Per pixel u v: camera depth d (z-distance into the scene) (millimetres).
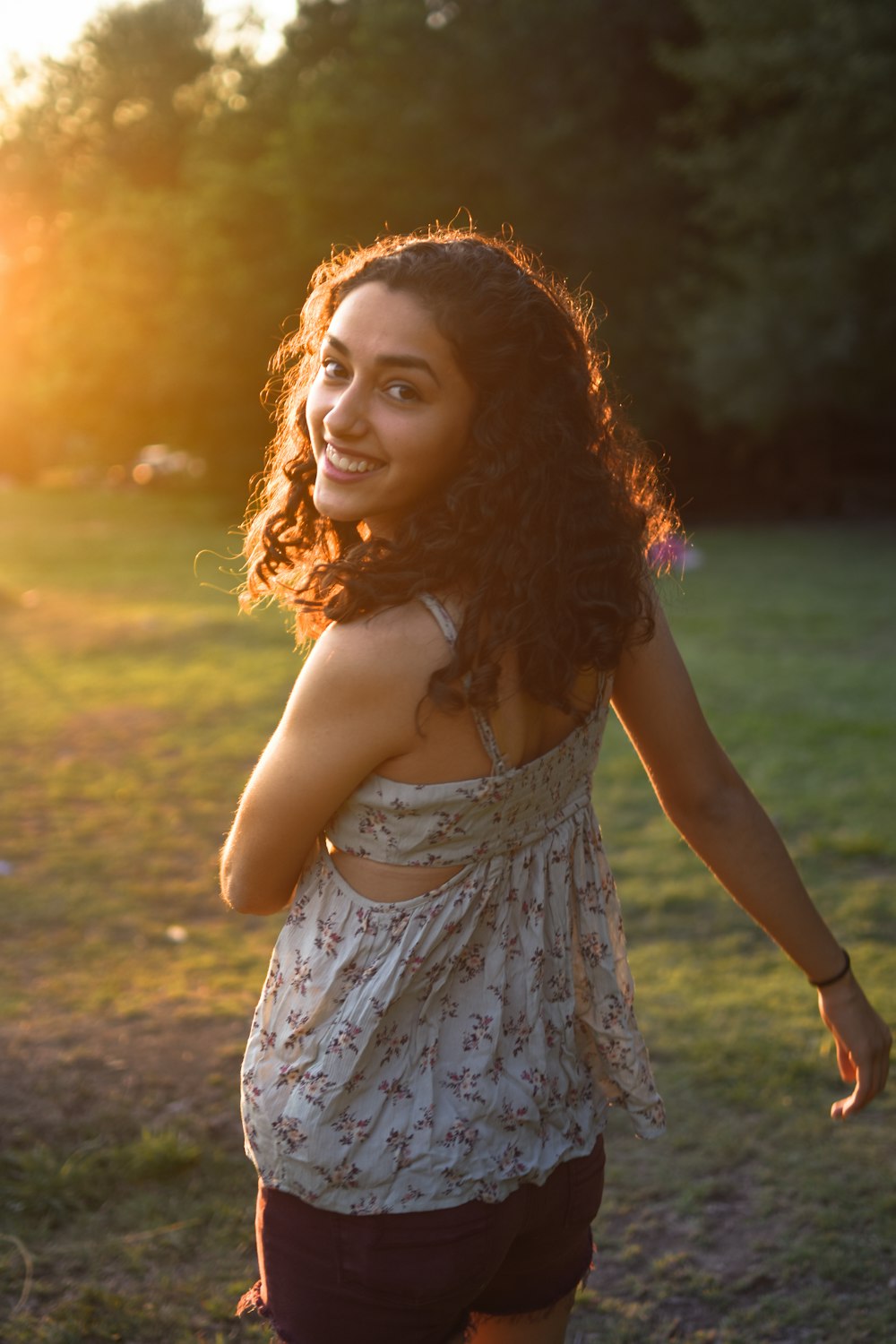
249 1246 2723
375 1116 1381
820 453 23578
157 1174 2977
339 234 22172
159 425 27000
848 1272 2635
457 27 22750
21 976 4293
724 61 18609
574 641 1358
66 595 14328
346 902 1402
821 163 18969
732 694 8664
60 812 6398
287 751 1360
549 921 1486
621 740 7602
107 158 31672
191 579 15914
